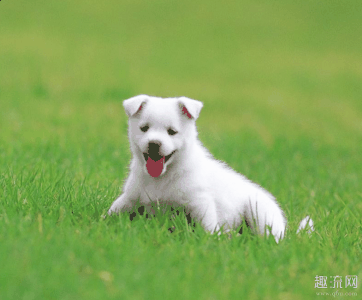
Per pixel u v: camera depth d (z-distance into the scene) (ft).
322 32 165.58
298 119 74.43
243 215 24.41
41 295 16.12
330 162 49.44
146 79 98.78
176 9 181.06
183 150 22.35
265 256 20.52
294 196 33.55
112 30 150.00
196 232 21.97
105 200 26.43
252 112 77.41
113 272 18.02
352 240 23.63
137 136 22.15
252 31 162.61
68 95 78.95
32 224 21.62
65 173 32.58
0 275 16.76
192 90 92.68
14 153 38.86
